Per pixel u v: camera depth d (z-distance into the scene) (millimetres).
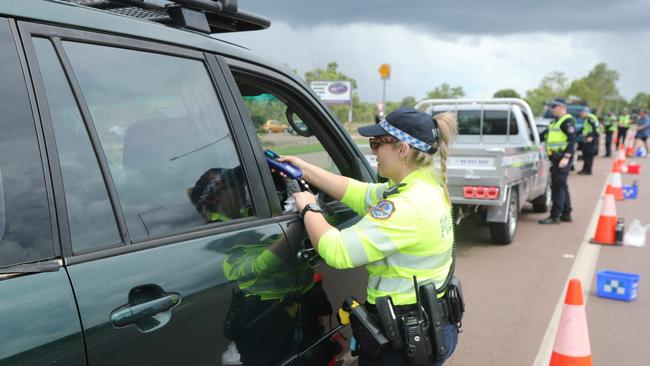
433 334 1953
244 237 1838
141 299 1438
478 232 7961
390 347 2002
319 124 2738
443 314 2043
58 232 1315
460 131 8695
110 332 1340
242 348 1767
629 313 4676
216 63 1965
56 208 1324
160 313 1479
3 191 1250
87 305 1305
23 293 1206
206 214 1756
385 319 1931
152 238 1544
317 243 1966
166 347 1488
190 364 1566
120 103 1573
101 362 1323
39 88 1354
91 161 1446
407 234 1917
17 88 1307
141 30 1689
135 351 1403
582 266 6109
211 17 2236
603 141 35594
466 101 8562
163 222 1600
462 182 6203
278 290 1947
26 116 1313
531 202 9594
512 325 4453
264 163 2068
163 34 1770
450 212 2131
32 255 1261
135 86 1632
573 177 15117
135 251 1475
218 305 1660
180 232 1636
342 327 2459
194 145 1790
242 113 2023
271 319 1910
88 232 1384
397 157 2059
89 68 1505
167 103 1735
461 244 7219
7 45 1310
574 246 7035
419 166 2062
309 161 2861
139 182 1574
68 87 1431
